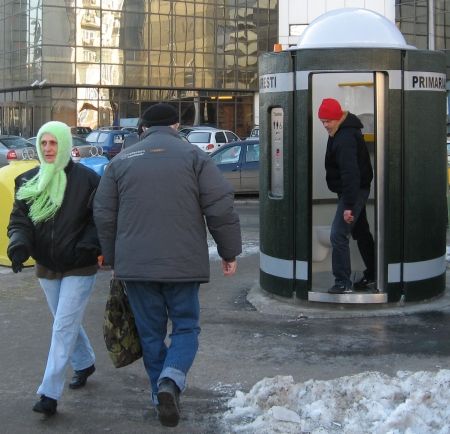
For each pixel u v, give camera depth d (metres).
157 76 48.09
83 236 4.59
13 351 5.95
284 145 6.96
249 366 5.48
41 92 46.97
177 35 48.31
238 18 49.78
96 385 5.16
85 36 45.94
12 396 4.98
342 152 6.47
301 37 7.08
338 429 4.26
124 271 4.16
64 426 4.48
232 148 18.11
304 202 6.92
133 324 4.44
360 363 5.50
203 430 4.36
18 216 4.62
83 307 4.66
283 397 4.62
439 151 7.05
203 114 49.81
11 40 49.41
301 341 6.07
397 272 6.90
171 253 4.13
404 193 6.82
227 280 8.46
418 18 45.06
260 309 7.07
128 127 42.25
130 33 47.06
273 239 7.23
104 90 47.03
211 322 6.69
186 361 4.14
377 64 6.61
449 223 9.97
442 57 7.02
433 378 4.76
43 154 4.54
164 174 4.17
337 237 6.77
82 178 4.62
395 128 6.71
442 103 7.09
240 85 50.50
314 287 7.27
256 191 18.16
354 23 6.78
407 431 4.06
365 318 6.68
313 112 7.43
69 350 4.61
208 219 4.21
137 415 4.64
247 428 4.33
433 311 6.85
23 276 8.91
